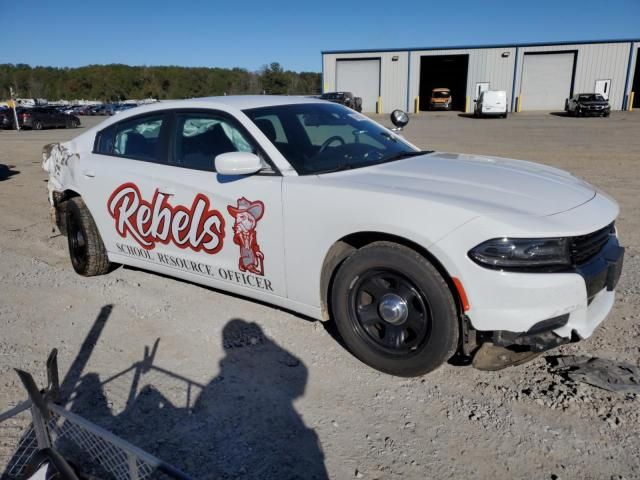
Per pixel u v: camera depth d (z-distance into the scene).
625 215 6.54
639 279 4.35
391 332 2.97
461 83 46.38
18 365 3.28
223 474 2.34
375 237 3.04
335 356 3.29
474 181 3.10
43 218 7.21
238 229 3.43
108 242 4.41
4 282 4.70
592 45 38.50
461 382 2.97
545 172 3.47
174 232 3.80
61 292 4.43
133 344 3.51
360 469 2.35
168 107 4.04
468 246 2.60
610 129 21.69
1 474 2.33
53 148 4.99
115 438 1.84
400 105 43.22
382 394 2.89
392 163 3.56
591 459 2.35
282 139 3.52
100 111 54.12
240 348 3.42
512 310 2.57
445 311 2.72
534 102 41.00
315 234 3.09
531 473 2.29
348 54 43.19
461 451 2.44
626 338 3.35
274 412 2.76
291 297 3.34
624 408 2.66
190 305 4.08
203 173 3.64
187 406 2.83
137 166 4.04
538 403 2.74
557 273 2.59
